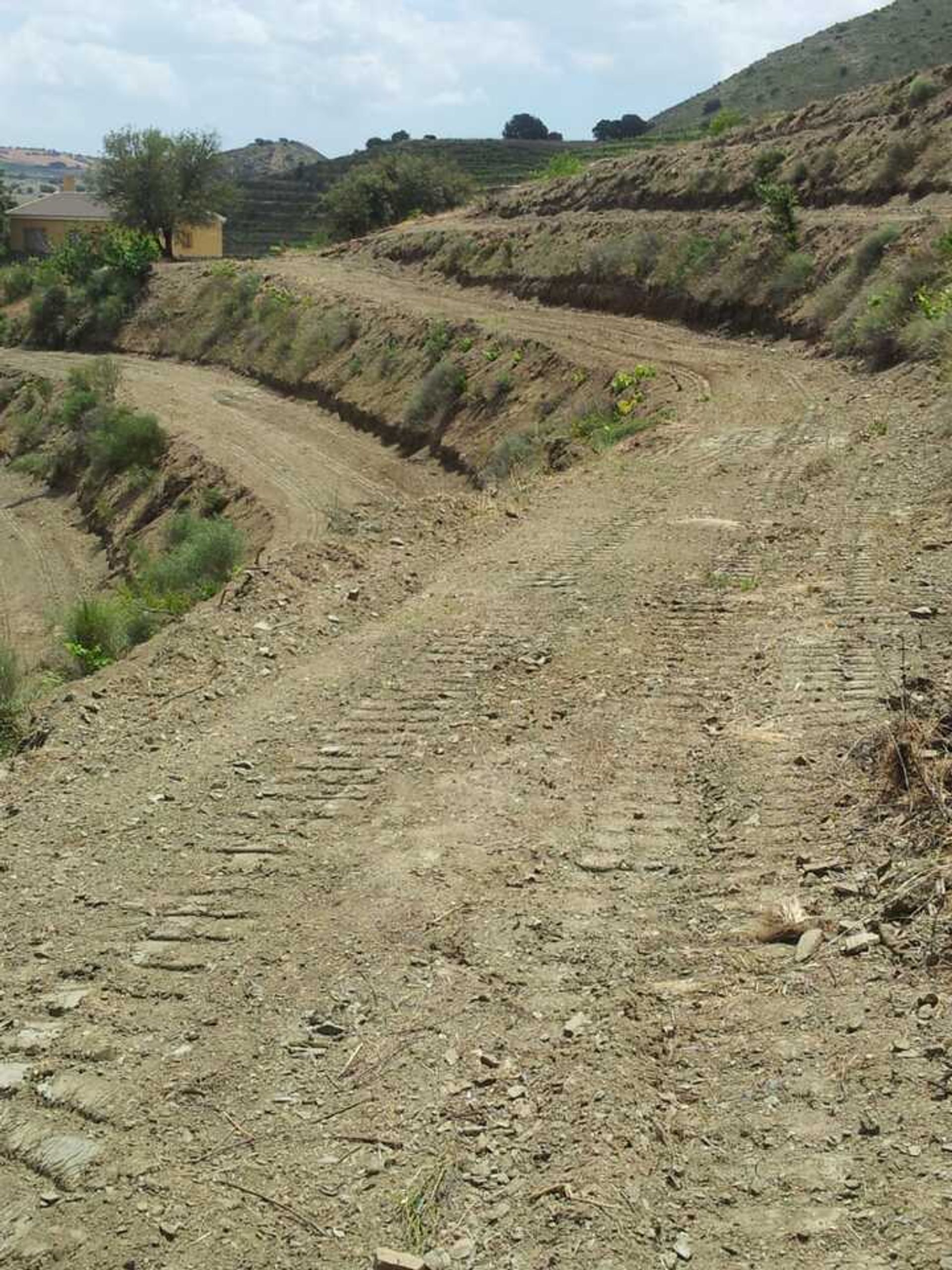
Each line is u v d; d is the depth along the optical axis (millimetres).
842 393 21125
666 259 36469
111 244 60062
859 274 27250
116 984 5051
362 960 5062
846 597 9469
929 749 5957
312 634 9977
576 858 5820
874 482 13688
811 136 38438
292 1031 4609
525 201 50938
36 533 36562
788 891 5223
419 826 6359
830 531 11773
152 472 35969
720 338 31109
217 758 7523
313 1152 3930
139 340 54062
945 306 21438
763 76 95875
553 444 24828
